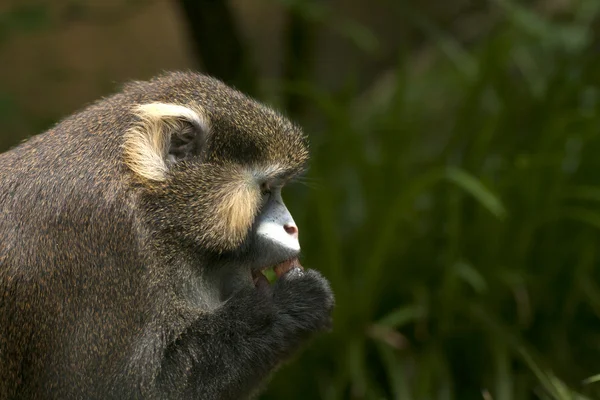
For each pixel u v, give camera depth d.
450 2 17.61
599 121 11.52
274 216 7.86
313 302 7.79
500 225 11.32
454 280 10.98
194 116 7.42
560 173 11.32
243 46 13.51
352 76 13.58
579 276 11.19
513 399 10.50
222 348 7.25
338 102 13.28
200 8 13.04
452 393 10.77
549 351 11.16
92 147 7.34
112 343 6.98
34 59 17.22
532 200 11.35
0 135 14.99
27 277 7.03
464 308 11.09
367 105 16.11
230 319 7.34
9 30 13.33
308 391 11.27
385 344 10.98
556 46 12.73
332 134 12.20
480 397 10.91
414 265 11.70
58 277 7.02
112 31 17.81
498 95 12.30
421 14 15.57
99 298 7.01
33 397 7.14
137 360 7.02
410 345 11.34
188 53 17.83
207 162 7.48
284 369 11.24
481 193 10.27
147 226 7.24
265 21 18.36
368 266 11.13
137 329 7.05
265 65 17.75
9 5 14.27
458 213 11.14
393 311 11.52
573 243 11.46
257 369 7.41
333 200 11.62
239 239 7.52
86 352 6.98
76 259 7.03
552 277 11.50
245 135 7.57
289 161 7.82
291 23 14.58
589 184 11.60
